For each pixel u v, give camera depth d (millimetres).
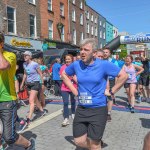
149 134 1464
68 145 5262
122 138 5688
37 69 7098
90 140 3668
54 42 26031
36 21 23156
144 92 11062
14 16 20219
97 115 3646
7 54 3867
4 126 3932
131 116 7781
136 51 23109
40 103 7797
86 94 3682
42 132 6121
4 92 3891
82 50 3648
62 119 7414
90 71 3689
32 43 22234
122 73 3703
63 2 29047
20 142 4168
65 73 4055
